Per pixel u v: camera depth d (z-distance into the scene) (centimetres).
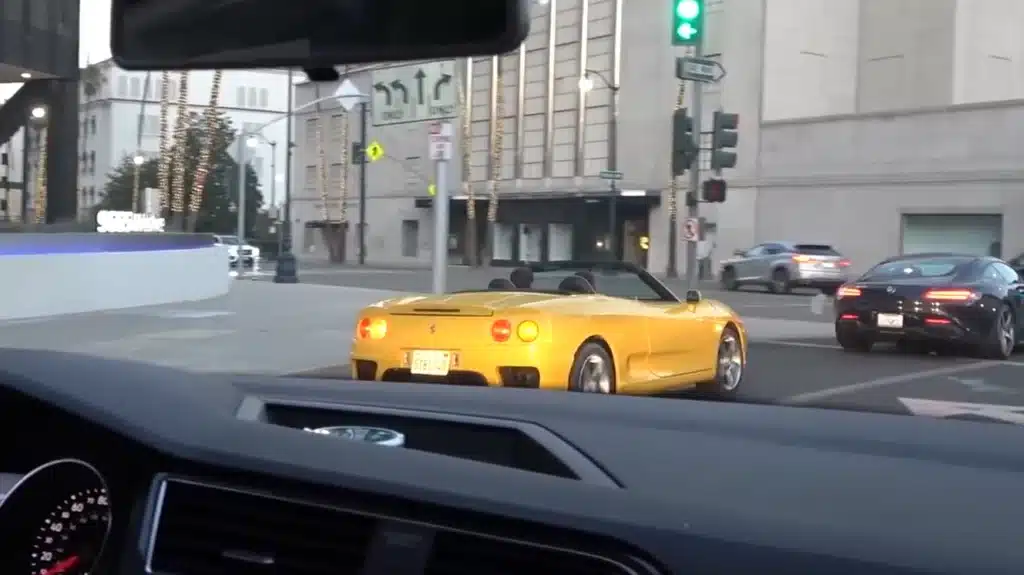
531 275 1008
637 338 926
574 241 5450
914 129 4075
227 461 205
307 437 219
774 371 1310
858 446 259
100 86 7462
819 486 215
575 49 5375
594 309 878
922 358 1465
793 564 160
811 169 4397
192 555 210
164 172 3052
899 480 222
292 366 1295
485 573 179
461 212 6103
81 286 1959
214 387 277
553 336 825
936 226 4034
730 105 4688
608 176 4581
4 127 2942
